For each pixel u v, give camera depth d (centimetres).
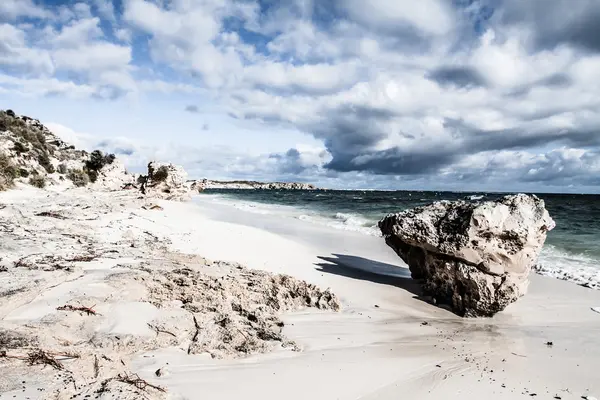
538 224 1027
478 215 1041
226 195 9100
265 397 557
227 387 576
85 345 640
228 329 775
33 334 629
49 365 548
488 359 755
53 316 699
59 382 500
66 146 4591
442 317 1048
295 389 590
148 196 3588
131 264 1090
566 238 2288
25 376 508
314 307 1055
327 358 726
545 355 779
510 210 1062
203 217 2781
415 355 768
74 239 1387
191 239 1788
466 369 704
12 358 549
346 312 1038
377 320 992
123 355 649
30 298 763
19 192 2447
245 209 4269
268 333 809
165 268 1057
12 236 1281
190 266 1120
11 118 3681
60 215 1773
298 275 1335
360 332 897
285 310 1010
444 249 1095
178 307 859
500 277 1037
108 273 962
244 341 750
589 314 1045
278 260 1540
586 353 786
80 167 4138
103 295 816
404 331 920
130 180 4972
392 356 757
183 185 3988
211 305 880
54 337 637
